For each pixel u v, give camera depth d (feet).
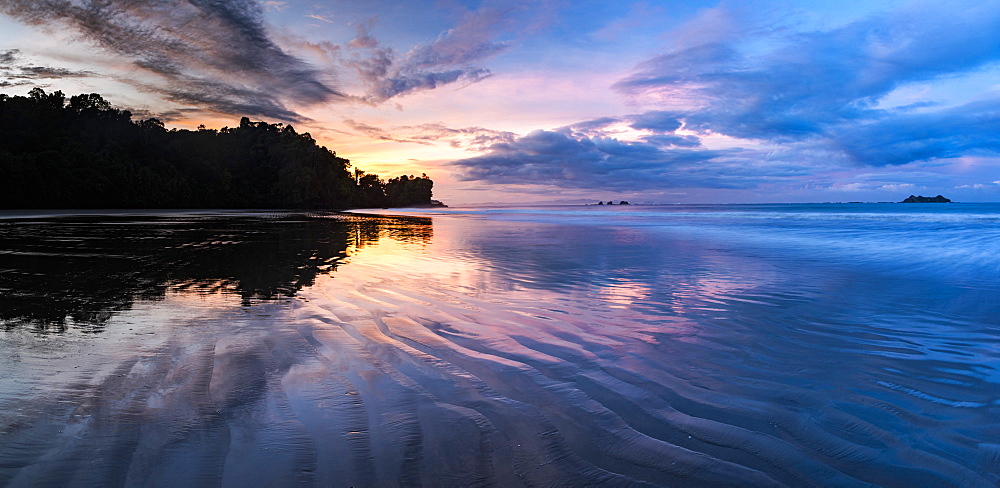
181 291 22.25
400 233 65.92
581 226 85.20
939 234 55.31
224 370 11.64
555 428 8.87
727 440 8.46
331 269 29.96
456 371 11.85
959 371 11.98
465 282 25.21
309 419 9.07
